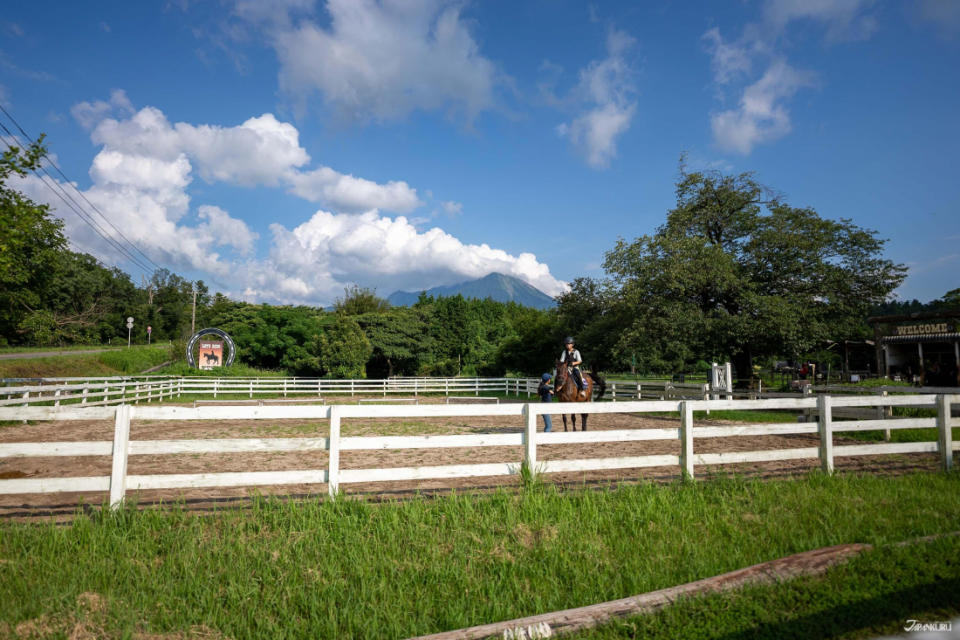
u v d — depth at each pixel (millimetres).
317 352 38688
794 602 3430
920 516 5133
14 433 12555
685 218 23516
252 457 9266
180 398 25250
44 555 4297
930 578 3639
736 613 3307
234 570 4059
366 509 5223
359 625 3371
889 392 13688
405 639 3047
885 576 3732
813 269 20953
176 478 5289
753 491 6117
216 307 65438
